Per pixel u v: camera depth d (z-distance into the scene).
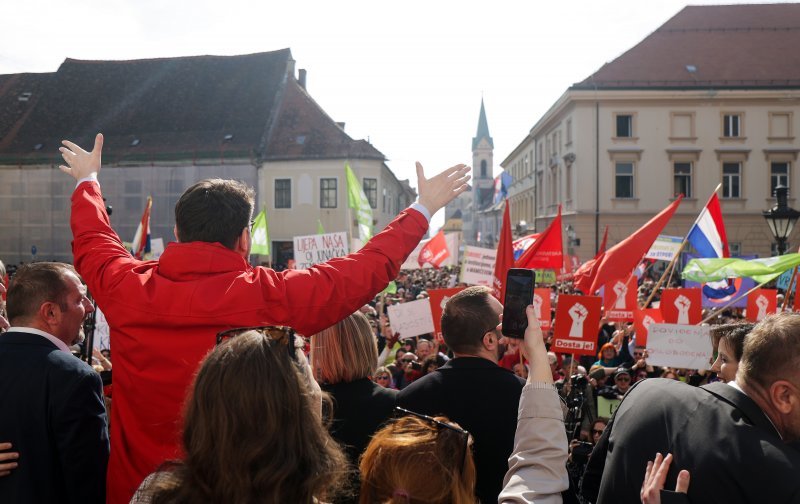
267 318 1.95
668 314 8.55
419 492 1.65
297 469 1.44
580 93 35.69
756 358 1.88
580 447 2.86
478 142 117.19
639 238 8.59
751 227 35.28
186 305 1.94
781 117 35.22
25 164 37.66
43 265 2.70
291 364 1.52
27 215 37.59
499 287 7.46
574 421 4.05
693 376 7.00
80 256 2.26
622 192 36.00
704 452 1.73
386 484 1.68
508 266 7.45
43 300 2.61
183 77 40.97
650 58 36.91
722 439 1.73
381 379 6.28
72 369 2.47
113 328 2.06
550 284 17.97
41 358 2.48
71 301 2.69
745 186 35.28
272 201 36.78
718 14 38.81
